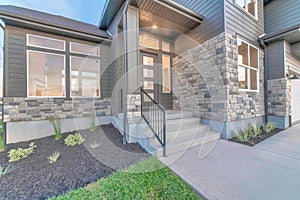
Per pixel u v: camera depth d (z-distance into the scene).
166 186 2.34
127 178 2.58
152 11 4.90
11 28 4.71
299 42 6.32
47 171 2.86
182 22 5.54
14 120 4.66
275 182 2.36
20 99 4.79
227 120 4.76
